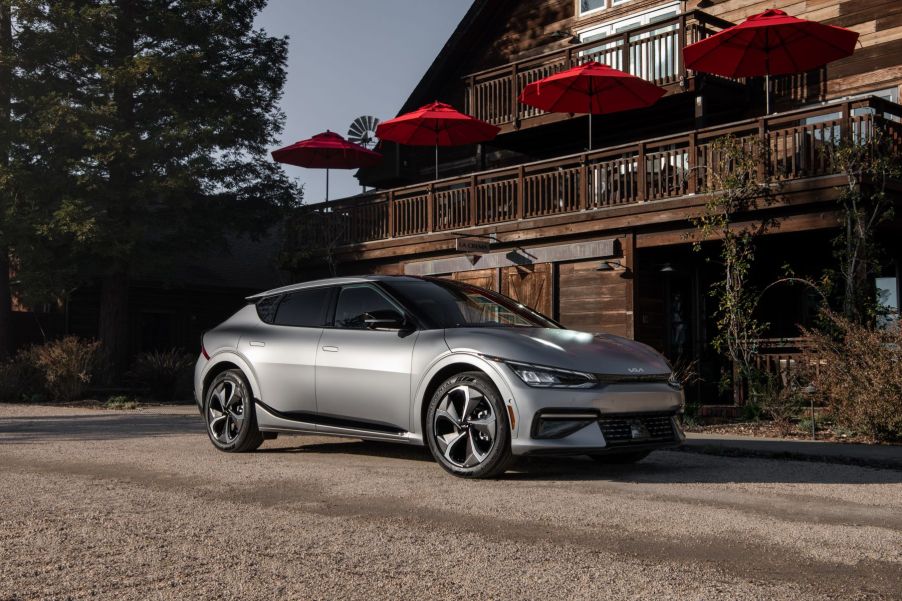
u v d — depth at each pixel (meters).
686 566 3.80
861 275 12.05
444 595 3.35
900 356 9.43
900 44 15.96
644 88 15.89
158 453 7.96
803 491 5.93
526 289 16.97
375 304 7.39
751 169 13.18
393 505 5.27
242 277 28.17
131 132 20.20
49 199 19.92
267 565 3.80
